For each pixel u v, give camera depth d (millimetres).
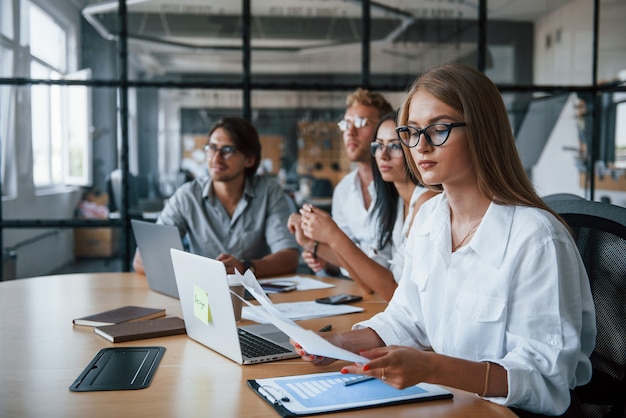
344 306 1970
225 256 2533
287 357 1428
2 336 1637
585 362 1253
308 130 4684
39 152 4285
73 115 4312
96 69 4344
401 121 1354
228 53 4469
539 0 4477
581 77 4480
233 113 4531
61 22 4285
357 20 4508
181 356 1447
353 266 2068
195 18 4422
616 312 1428
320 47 4504
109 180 4367
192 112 4500
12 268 4207
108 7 4324
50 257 4285
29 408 1114
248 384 1240
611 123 4457
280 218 2906
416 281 1448
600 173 4477
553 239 1218
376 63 4527
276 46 4496
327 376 1277
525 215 1255
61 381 1264
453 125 1229
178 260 1562
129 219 4363
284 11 4480
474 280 1294
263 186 2959
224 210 2896
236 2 4453
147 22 4383
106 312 1863
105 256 4371
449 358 1131
